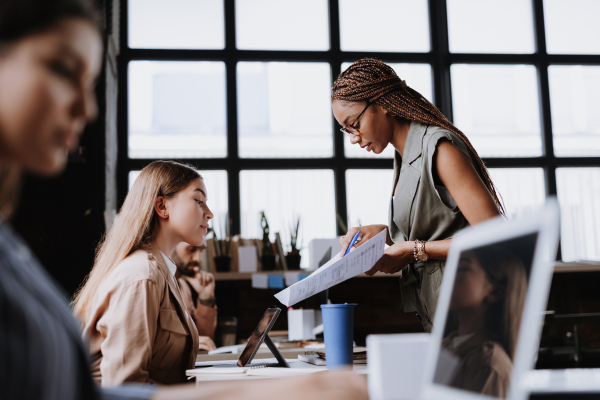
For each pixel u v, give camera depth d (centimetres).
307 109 451
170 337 132
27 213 319
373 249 116
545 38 471
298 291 120
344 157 443
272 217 432
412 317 339
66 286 318
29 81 38
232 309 331
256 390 54
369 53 461
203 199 152
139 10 439
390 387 56
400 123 150
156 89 433
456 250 53
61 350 41
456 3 474
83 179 329
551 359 353
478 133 460
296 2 461
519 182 456
